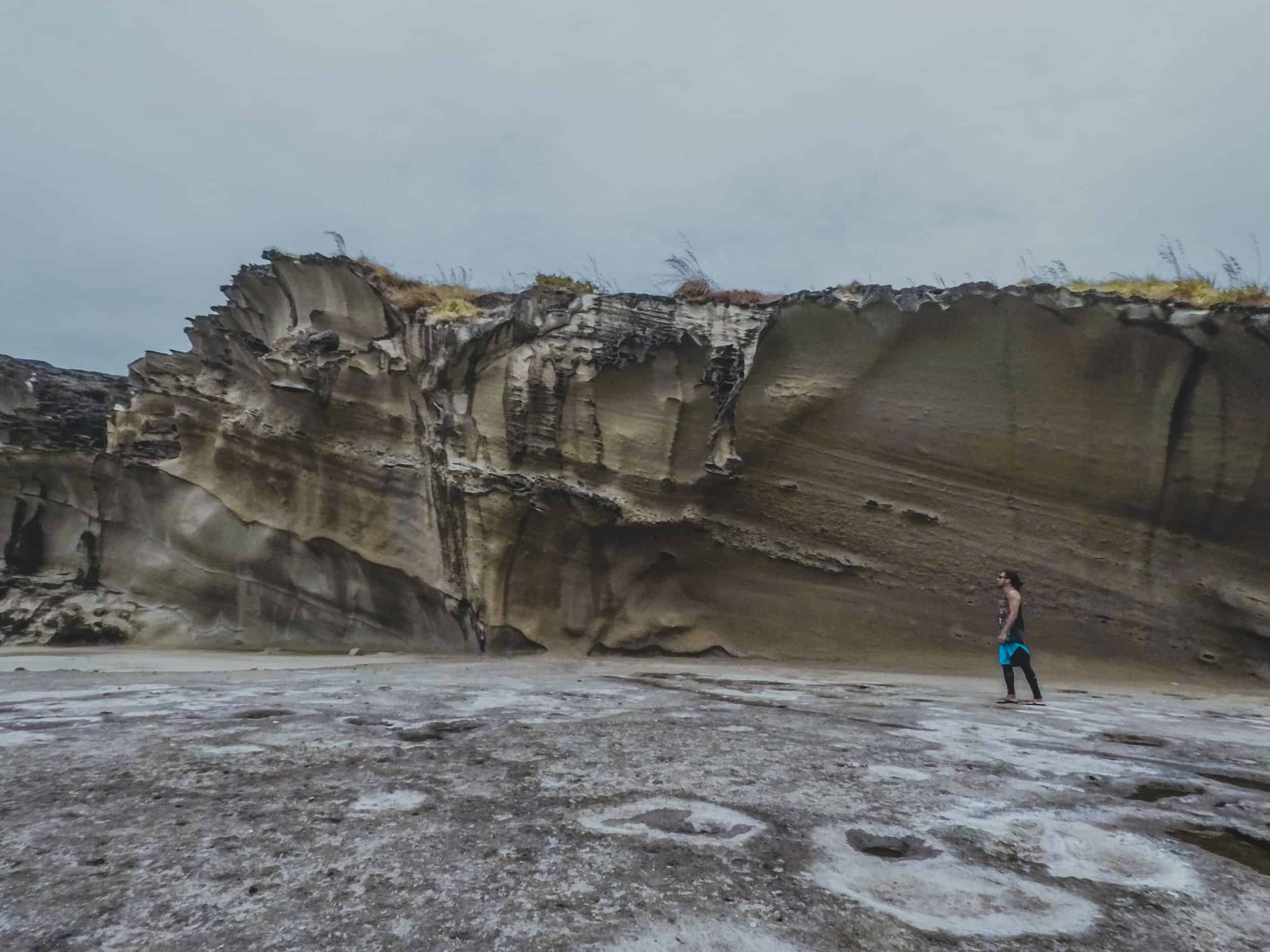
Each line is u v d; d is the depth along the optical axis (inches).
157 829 125.6
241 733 208.4
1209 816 151.5
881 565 538.0
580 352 583.5
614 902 100.7
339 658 575.2
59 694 301.0
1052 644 498.6
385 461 657.6
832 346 543.5
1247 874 119.7
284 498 702.5
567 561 590.9
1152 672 478.3
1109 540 502.0
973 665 502.3
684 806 145.1
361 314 679.1
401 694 302.0
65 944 85.9
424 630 650.8
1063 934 95.9
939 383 527.2
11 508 787.4
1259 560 481.4
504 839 124.1
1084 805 156.0
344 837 123.6
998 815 146.0
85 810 135.0
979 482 523.5
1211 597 479.8
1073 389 503.5
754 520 566.3
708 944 89.5
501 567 584.4
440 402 606.9
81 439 911.7
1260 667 469.4
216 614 727.7
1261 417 473.1
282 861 112.6
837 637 541.0
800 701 307.0
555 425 583.8
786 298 545.0
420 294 668.1
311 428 685.3
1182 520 492.1
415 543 645.3
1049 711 298.5
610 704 280.5
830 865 117.0
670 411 572.4
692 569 579.5
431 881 106.3
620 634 576.7
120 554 770.2
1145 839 135.6
